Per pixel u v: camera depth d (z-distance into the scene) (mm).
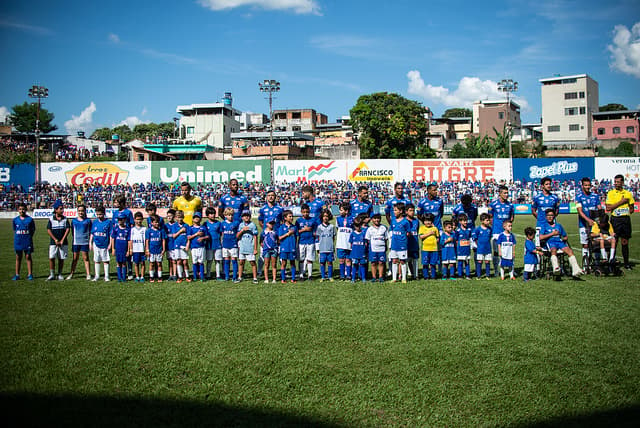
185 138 63875
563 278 10469
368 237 10312
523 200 37625
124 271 10664
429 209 11164
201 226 10805
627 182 41000
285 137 58906
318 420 4137
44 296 8938
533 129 77125
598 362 5379
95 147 61562
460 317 7215
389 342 6090
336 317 7281
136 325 6914
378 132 50000
